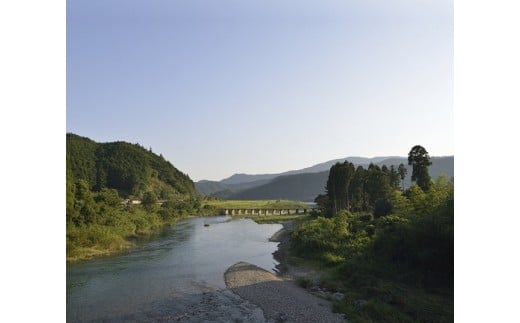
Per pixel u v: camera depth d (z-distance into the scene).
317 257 36.72
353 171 75.50
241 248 48.88
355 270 28.52
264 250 47.19
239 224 90.25
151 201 102.25
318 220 51.75
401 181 77.06
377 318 20.06
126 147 151.12
